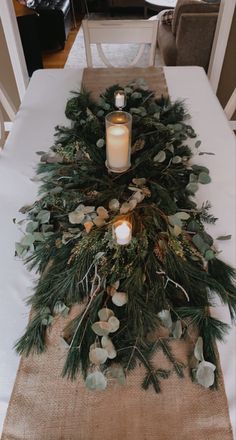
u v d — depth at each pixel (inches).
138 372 27.2
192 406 25.8
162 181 41.3
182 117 54.2
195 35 113.9
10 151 50.4
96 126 48.8
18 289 33.6
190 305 30.1
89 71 70.4
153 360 27.7
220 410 25.5
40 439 24.5
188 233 35.8
